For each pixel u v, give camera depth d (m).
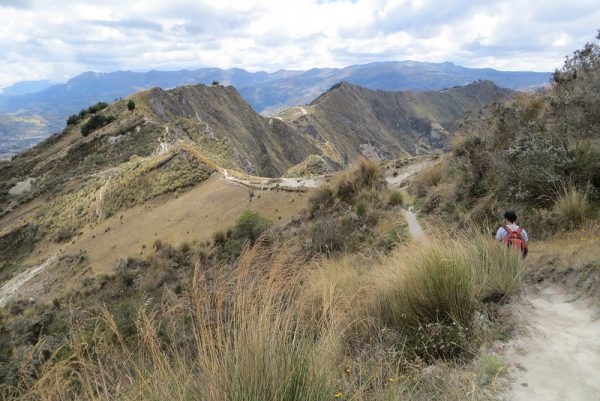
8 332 7.55
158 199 51.91
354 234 12.70
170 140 79.62
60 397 2.33
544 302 3.85
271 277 2.76
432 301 3.57
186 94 131.25
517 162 7.73
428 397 2.57
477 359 3.03
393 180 27.72
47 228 57.16
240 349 2.05
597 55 8.70
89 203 58.12
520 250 4.63
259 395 1.92
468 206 9.25
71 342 2.53
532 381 2.68
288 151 163.12
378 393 2.42
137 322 2.54
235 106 157.88
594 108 7.21
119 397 2.21
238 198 44.03
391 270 4.44
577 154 6.68
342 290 4.37
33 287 40.19
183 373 2.16
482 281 4.01
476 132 11.25
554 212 6.19
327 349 2.32
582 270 4.07
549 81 10.45
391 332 3.54
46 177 77.44
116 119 93.38
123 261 31.36
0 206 72.38
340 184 19.95
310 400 2.00
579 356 2.89
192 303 2.56
